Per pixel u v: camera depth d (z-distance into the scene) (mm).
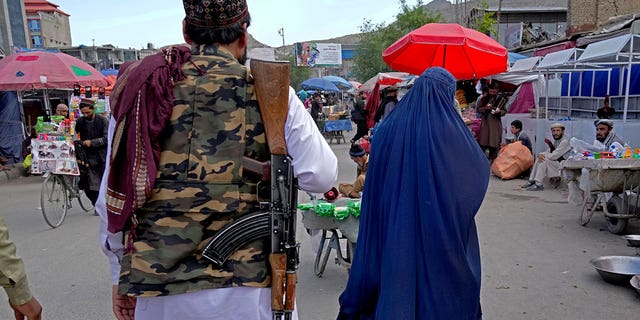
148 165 1437
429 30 7852
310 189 1622
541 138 10312
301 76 53875
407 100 2510
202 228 1460
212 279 1463
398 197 2336
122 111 1451
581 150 7281
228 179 1471
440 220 2250
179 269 1445
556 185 8570
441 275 2258
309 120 1613
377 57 42594
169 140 1466
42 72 9555
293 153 1570
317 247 4793
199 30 1583
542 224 6102
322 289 4246
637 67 10508
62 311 3857
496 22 20734
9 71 9531
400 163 2377
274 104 1509
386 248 2311
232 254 1492
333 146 16688
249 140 1511
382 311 2252
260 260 1525
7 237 1992
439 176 2281
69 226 6645
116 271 1632
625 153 5875
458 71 8664
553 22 24375
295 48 49500
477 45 7719
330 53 49875
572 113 13430
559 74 13992
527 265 4629
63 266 4938
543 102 12109
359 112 13633
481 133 10352
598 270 4184
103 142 6562
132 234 1479
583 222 6066
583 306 3725
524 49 16406
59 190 6895
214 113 1483
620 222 5520
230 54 1598
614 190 5484
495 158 10445
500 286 4141
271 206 1527
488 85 10875
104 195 1541
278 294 1529
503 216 6566
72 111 11328
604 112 9617
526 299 3873
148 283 1435
